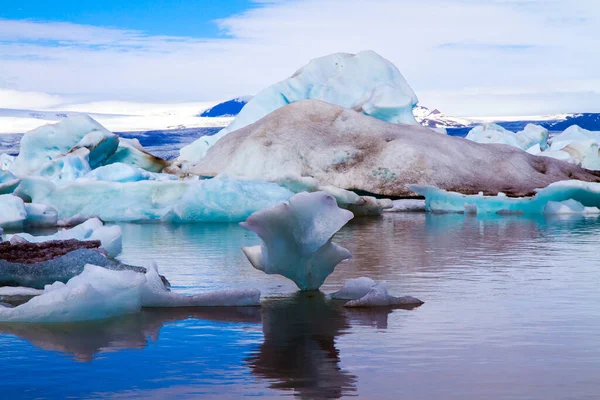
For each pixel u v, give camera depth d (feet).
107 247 32.09
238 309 19.47
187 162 103.24
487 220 59.36
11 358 14.12
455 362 13.64
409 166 85.66
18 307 17.74
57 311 17.70
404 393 11.73
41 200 62.85
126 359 14.02
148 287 19.70
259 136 90.74
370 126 92.32
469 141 94.43
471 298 20.90
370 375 12.79
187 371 13.10
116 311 18.74
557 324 17.11
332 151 88.53
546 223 54.95
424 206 78.02
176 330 16.72
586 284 23.52
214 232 47.32
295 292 22.39
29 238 30.99
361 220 60.23
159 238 42.55
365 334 16.17
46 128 92.94
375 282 21.76
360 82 117.29
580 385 12.12
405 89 116.47
